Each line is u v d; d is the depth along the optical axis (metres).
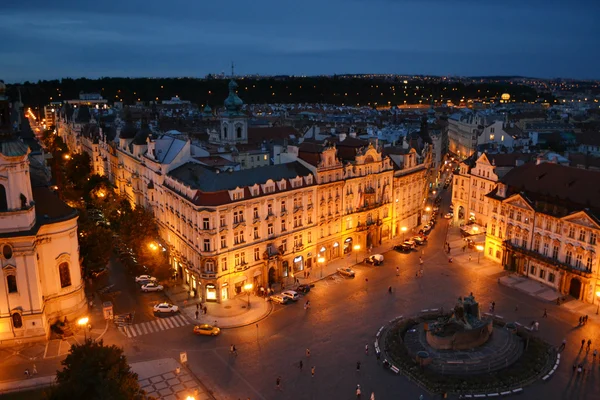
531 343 86.62
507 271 121.56
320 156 120.44
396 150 154.12
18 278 86.00
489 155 147.00
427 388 74.88
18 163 83.75
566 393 74.19
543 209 112.75
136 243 116.00
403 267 124.38
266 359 83.44
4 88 82.75
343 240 130.88
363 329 93.19
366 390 74.94
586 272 102.94
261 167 113.25
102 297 106.19
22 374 78.31
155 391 74.38
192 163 120.00
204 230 99.88
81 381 59.09
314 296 107.75
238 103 181.88
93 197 165.12
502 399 72.69
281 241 113.88
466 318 85.25
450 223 161.88
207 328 91.25
